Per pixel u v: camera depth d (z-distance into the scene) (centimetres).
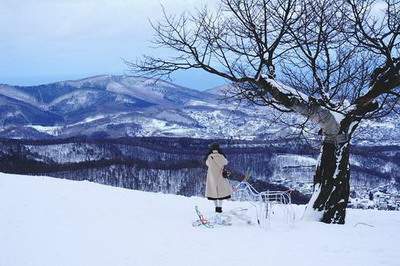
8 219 931
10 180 1526
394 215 1264
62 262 652
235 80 1020
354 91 1087
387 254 705
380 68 1054
